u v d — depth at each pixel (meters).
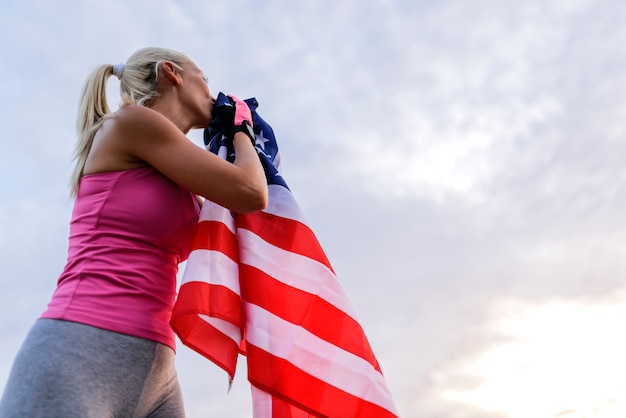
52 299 2.29
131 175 2.45
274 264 2.76
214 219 2.66
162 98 2.74
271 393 2.54
